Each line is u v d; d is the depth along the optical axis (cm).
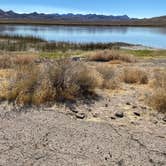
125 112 679
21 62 1530
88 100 759
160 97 732
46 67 850
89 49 3616
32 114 628
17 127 552
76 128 558
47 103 704
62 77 784
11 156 446
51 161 436
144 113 679
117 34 8288
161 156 463
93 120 612
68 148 476
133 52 3092
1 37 4697
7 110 646
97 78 915
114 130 558
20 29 9169
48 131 538
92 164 432
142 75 1091
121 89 920
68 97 742
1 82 870
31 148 472
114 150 475
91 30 10275
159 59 2350
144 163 440
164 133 558
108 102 755
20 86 745
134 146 493
